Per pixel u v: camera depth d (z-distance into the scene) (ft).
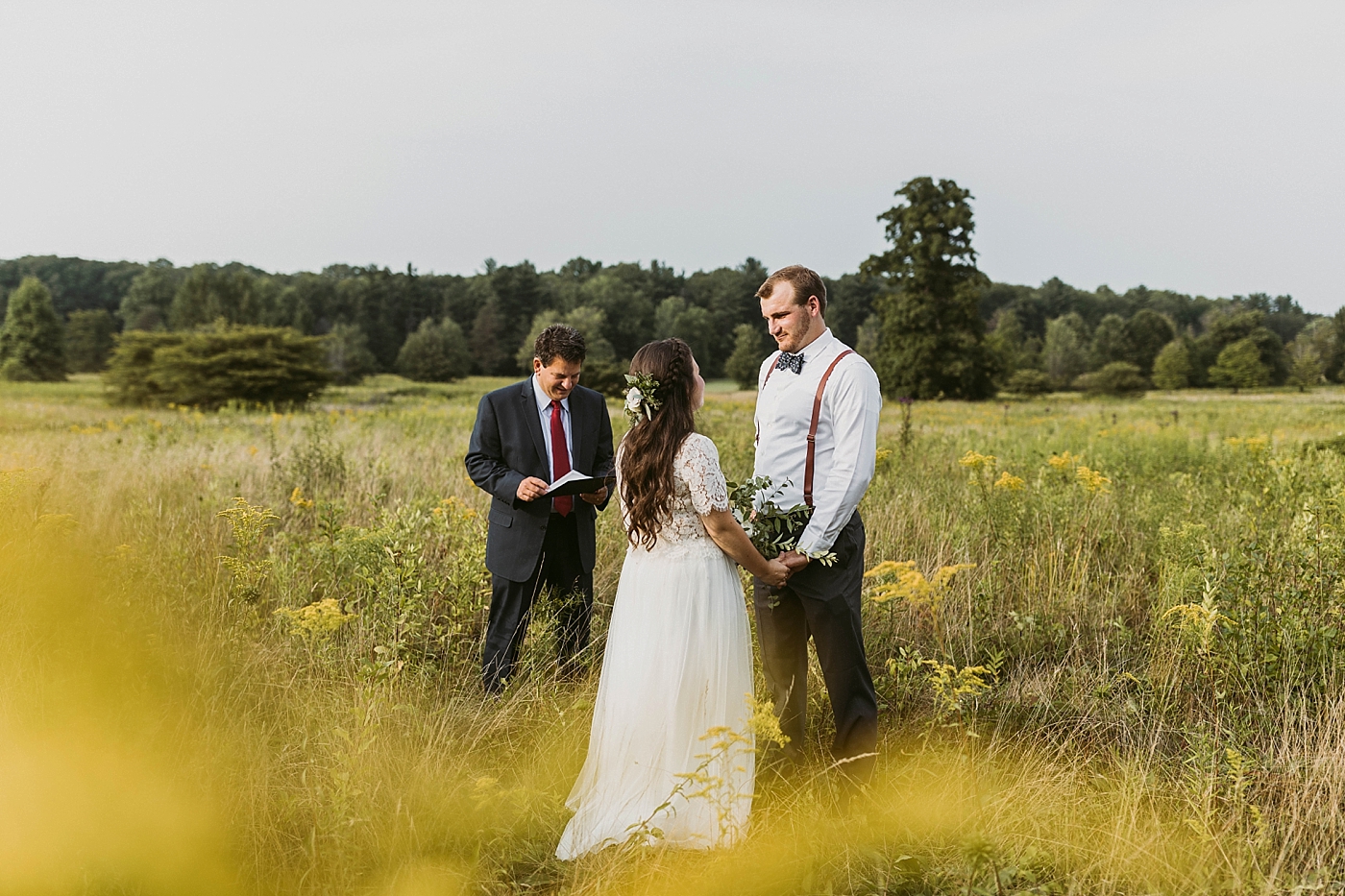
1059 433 46.26
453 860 7.98
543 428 12.51
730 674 9.09
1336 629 11.27
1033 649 13.14
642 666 9.05
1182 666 11.69
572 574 13.05
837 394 9.34
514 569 12.25
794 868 7.91
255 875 7.59
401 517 15.61
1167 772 9.44
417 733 9.61
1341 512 16.28
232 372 102.83
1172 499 20.34
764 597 9.96
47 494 18.92
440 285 359.87
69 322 307.37
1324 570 13.10
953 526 17.51
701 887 7.68
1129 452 32.40
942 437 39.68
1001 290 367.86
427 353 270.87
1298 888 6.98
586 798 9.23
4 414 64.54
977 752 9.88
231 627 12.16
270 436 33.96
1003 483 18.06
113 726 8.95
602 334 291.58
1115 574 16.11
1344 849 7.89
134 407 99.60
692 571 9.02
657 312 317.01
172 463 26.66
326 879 7.47
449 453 29.30
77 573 12.75
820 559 9.06
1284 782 8.71
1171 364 255.29
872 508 18.99
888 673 11.73
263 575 13.62
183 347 105.91
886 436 39.83
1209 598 11.31
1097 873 7.73
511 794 8.73
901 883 7.76
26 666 10.02
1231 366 247.70
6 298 335.06
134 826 7.75
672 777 8.87
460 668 12.48
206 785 8.36
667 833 8.64
